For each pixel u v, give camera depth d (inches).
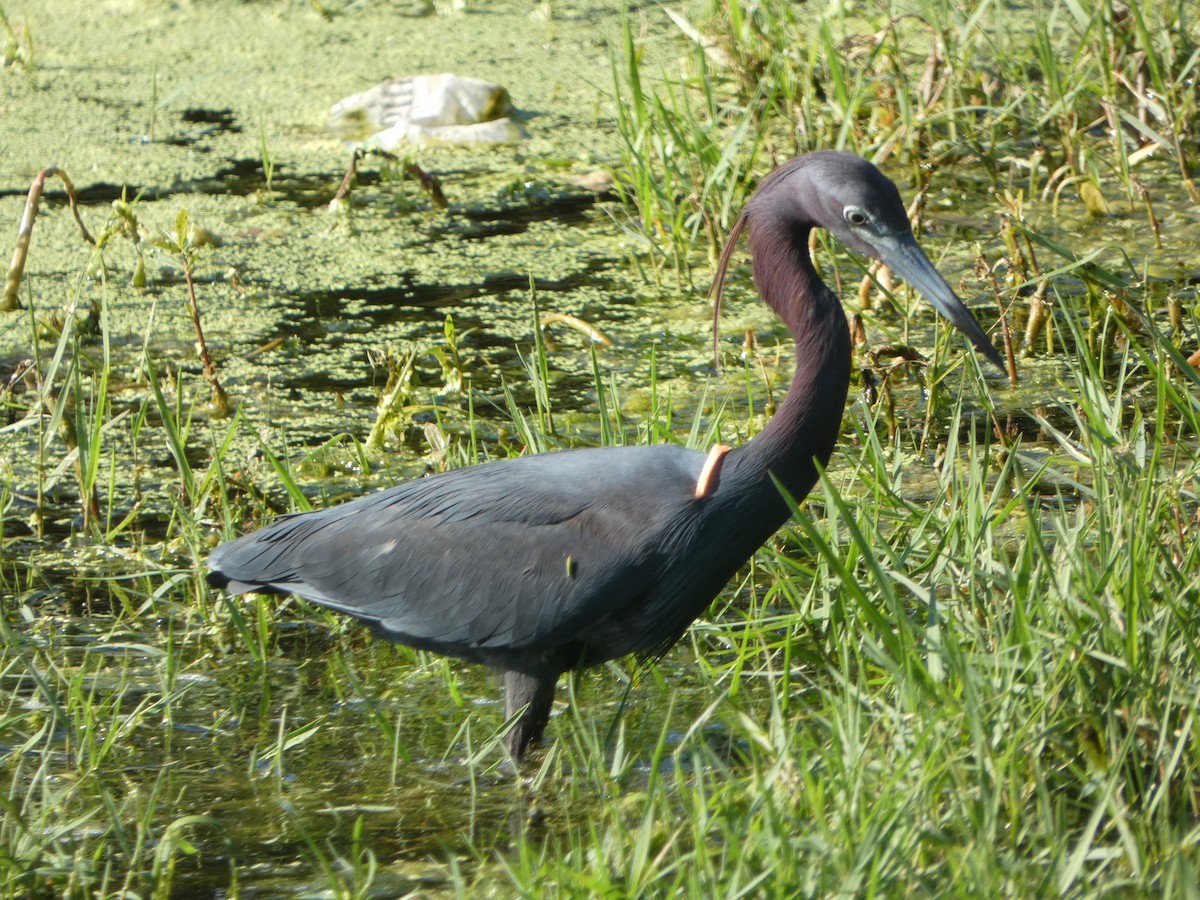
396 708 353.1
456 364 491.5
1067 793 284.2
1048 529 394.0
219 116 770.8
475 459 418.6
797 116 660.1
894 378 498.3
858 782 253.4
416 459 465.4
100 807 311.1
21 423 437.1
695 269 602.9
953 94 665.0
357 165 698.2
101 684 362.3
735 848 244.7
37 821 299.4
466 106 744.3
